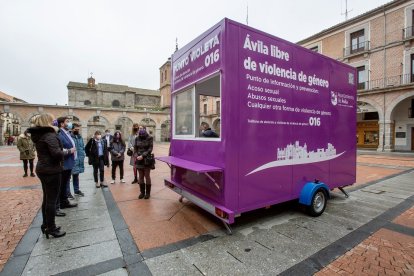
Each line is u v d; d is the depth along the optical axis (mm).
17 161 12664
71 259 2803
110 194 5750
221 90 3301
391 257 2867
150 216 4234
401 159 13469
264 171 3658
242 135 3400
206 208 3639
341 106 5035
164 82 49406
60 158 3305
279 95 3832
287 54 3949
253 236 3441
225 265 2688
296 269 2613
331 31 22734
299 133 4156
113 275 2510
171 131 5043
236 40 3342
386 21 19047
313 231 3625
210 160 3613
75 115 33875
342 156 5105
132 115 38562
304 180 4273
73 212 4434
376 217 4242
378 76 19484
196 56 4012
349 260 2801
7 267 2625
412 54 17688
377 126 21531
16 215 4250
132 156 7008
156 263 2725
